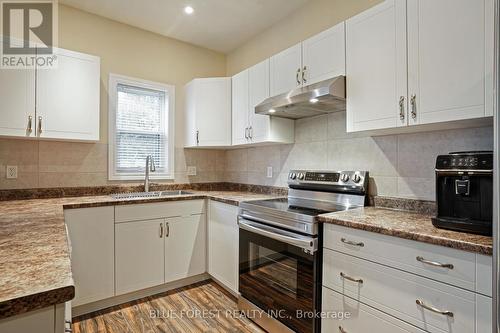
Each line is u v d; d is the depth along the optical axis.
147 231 2.35
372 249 1.33
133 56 2.88
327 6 2.34
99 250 2.13
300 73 2.08
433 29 1.36
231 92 2.85
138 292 2.36
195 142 2.95
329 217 1.52
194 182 3.28
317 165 2.36
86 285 2.07
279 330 1.78
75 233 2.03
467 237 1.09
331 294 1.51
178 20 2.77
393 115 1.52
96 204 2.11
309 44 2.02
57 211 1.65
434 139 1.66
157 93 3.07
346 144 2.15
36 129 2.12
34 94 2.12
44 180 2.40
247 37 3.13
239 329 1.93
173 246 2.49
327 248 1.53
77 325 1.95
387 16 1.55
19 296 0.56
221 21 2.79
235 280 2.28
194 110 2.98
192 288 2.56
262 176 2.92
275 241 1.83
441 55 1.33
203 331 1.90
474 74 1.23
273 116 2.42
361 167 2.04
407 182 1.78
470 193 1.18
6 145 2.25
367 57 1.65
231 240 2.33
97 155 2.66
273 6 2.54
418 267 1.17
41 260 0.76
